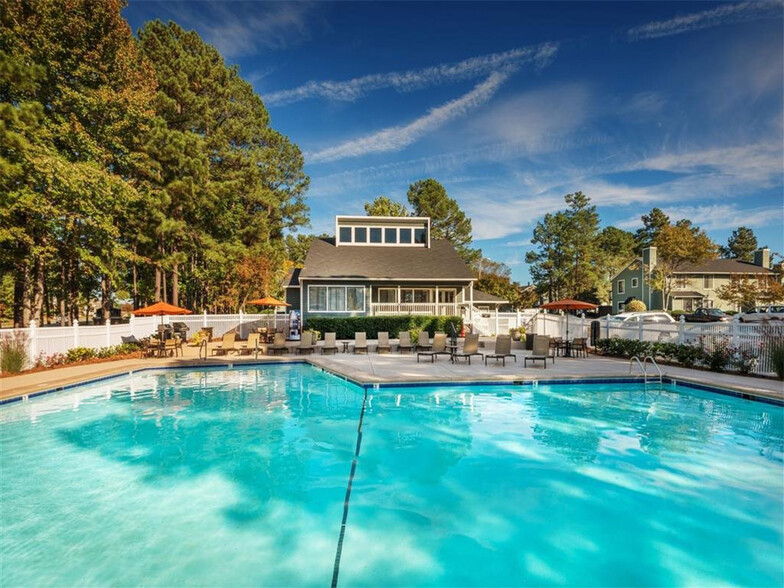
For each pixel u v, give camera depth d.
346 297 25.31
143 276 34.06
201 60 31.33
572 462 6.59
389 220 30.11
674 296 41.38
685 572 3.94
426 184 51.88
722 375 11.80
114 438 7.77
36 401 10.16
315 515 5.03
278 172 42.97
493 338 23.52
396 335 23.97
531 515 5.00
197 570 3.94
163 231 24.17
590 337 19.45
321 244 29.81
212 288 35.69
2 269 21.61
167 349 18.80
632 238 76.19
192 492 5.64
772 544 4.37
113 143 21.33
